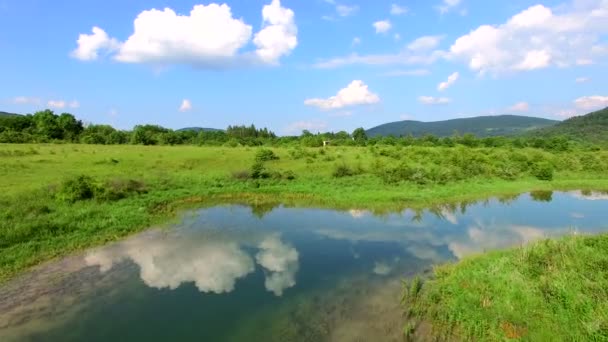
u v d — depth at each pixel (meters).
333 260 15.15
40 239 15.85
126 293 11.99
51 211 19.42
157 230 19.00
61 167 32.84
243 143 70.31
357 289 12.30
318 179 32.31
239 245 17.05
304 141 66.62
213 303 11.38
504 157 44.03
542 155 46.34
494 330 9.27
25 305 11.16
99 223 18.41
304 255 15.76
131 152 45.69
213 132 93.94
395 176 32.00
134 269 13.94
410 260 15.13
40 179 27.03
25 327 10.02
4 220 17.08
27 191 22.58
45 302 11.34
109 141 67.25
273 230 19.52
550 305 9.98
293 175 32.91
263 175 32.38
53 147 49.78
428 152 47.88
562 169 41.19
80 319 10.45
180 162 38.75
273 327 10.05
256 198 26.64
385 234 18.83
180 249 16.34
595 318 8.98
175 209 23.61
